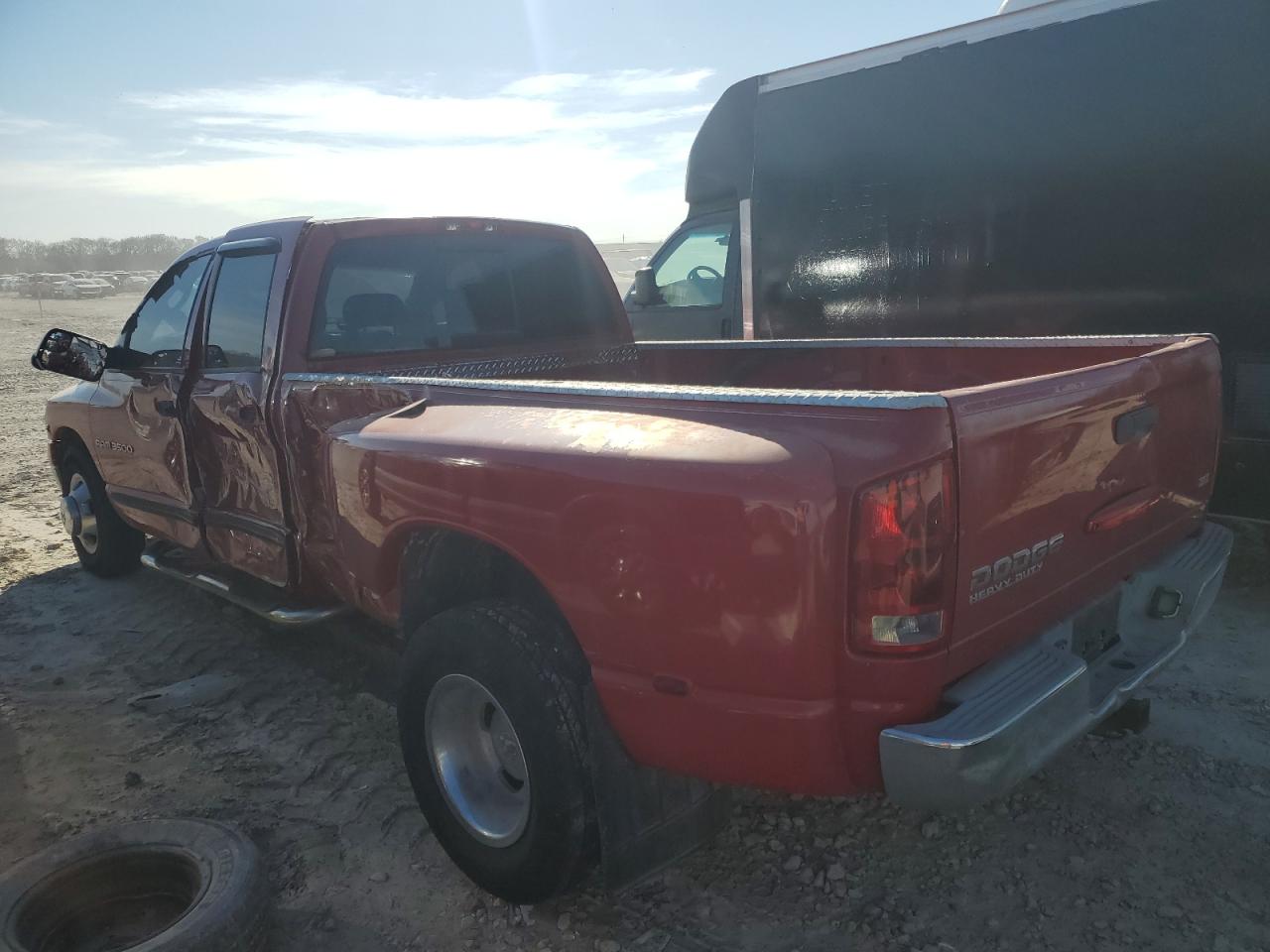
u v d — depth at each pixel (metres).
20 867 2.84
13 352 24.06
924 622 2.22
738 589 2.27
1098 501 2.79
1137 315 5.66
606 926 2.90
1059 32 5.72
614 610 2.51
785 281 7.25
